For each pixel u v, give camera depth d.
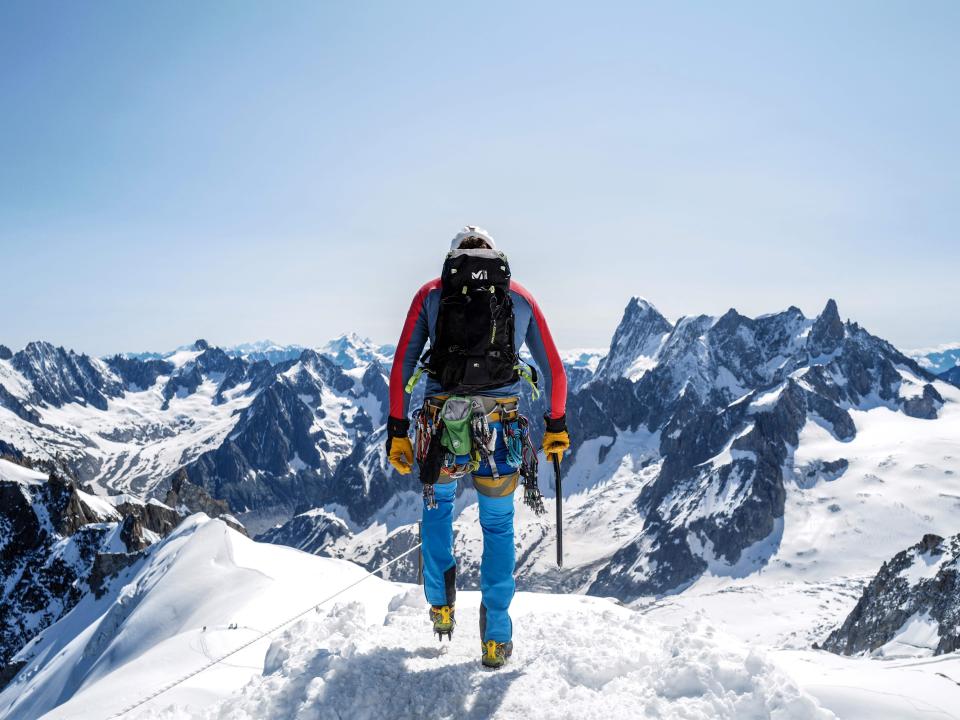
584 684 5.17
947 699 5.19
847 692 5.38
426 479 5.25
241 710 5.08
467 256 5.24
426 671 5.34
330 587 50.75
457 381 5.10
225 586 66.38
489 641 5.40
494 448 5.21
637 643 5.86
